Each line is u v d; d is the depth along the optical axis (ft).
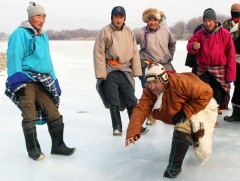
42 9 15.72
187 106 13.99
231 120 21.75
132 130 14.30
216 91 20.17
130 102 19.48
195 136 14.17
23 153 16.84
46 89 15.92
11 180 14.17
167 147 17.44
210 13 19.47
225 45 19.74
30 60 15.52
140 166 15.26
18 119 22.79
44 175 14.53
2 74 48.49
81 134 19.63
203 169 14.79
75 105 26.91
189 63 21.81
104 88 19.53
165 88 14.07
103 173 14.66
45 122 16.84
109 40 18.89
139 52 21.44
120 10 18.71
